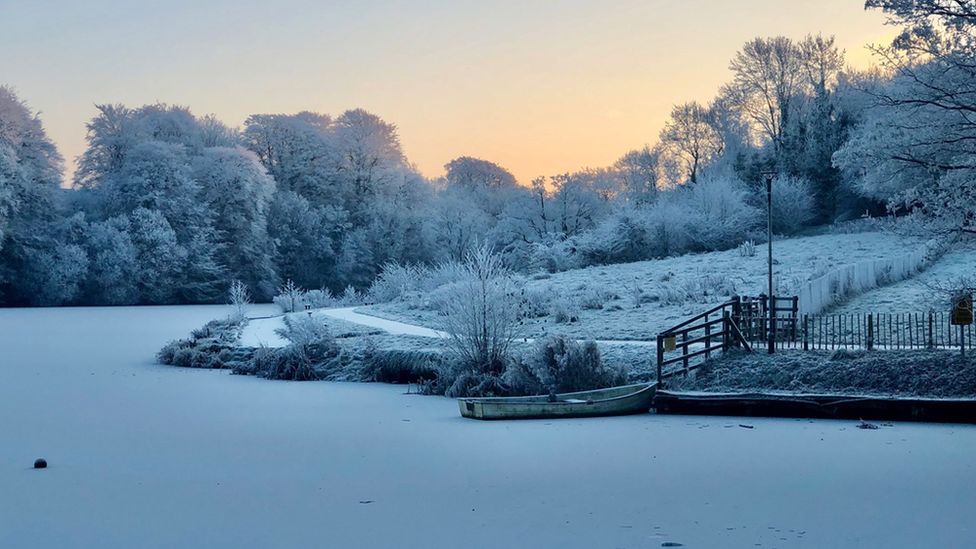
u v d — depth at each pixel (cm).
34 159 9675
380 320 4972
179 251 9688
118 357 4419
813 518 1398
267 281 10688
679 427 2272
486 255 3097
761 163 9019
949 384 2420
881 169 2852
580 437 2139
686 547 1257
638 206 9106
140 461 1922
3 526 1430
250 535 1360
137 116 11069
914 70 2800
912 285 4500
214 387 3266
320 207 11619
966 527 1341
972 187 2680
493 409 2438
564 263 7650
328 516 1459
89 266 9381
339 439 2161
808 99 9369
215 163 10694
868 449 1942
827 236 7325
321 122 13188
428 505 1517
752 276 5172
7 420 2494
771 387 2578
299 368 3534
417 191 12444
